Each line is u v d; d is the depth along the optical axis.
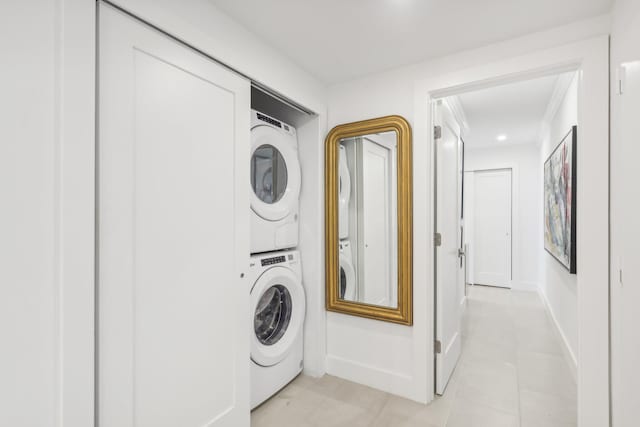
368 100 2.17
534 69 1.64
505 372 2.32
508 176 5.01
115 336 1.08
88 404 0.99
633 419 1.18
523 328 3.21
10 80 0.83
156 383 1.22
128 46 1.12
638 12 1.13
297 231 2.24
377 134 2.12
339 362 2.27
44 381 0.90
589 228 1.49
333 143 2.26
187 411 1.33
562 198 2.64
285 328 2.12
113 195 1.07
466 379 2.23
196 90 1.38
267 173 2.04
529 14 1.49
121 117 1.09
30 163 0.87
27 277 0.87
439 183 2.05
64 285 0.93
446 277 2.16
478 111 3.29
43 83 0.89
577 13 1.48
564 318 2.69
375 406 1.92
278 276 1.98
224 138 1.51
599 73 1.47
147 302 1.19
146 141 1.18
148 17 1.16
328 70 2.09
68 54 0.93
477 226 5.22
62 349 0.93
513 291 4.78
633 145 1.17
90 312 0.99
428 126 1.95
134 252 1.15
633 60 1.18
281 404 1.94
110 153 1.06
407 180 1.98
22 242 0.86
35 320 0.88
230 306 1.54
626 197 1.24
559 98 2.77
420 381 1.95
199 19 1.36
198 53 1.38
